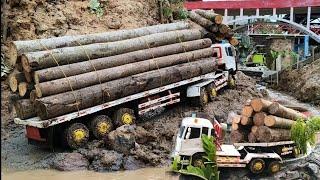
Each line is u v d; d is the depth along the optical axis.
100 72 13.80
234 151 11.61
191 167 10.61
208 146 11.07
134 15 20.70
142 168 12.43
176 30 17.91
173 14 22.80
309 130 12.77
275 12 30.64
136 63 15.10
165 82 15.88
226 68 20.53
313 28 32.28
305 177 11.02
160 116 16.33
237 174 11.61
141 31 16.48
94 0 19.70
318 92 24.91
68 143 12.88
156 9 22.41
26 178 11.36
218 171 10.98
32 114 12.93
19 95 13.42
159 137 14.06
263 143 12.09
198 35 18.48
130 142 12.83
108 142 13.02
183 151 11.73
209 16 21.09
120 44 14.91
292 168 11.68
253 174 11.66
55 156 12.52
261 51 37.56
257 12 31.17
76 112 12.95
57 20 18.16
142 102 15.27
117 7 20.38
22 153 13.14
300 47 36.28
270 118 11.98
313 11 32.59
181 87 17.36
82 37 14.30
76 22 18.72
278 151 12.45
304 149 12.79
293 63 32.28
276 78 31.19
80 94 13.00
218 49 20.41
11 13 17.22
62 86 12.73
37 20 17.72
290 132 12.74
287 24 31.23
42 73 12.41
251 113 12.20
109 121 13.89
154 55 15.95
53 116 12.41
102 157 12.38
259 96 21.31
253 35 37.06
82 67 13.46
